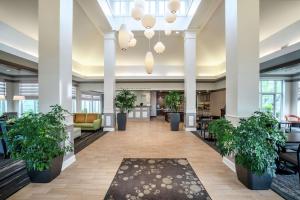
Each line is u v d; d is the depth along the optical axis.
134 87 12.40
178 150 5.20
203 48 10.65
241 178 3.13
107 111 8.69
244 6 3.67
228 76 4.11
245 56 3.68
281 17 5.88
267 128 2.88
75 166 3.93
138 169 3.77
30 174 3.11
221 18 7.30
